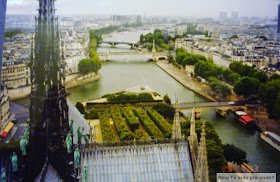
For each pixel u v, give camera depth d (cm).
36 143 13738
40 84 13288
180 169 14700
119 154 14462
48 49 13150
